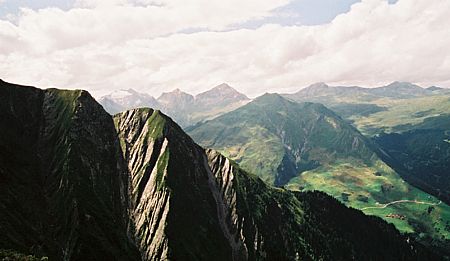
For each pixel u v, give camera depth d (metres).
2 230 164.50
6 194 189.12
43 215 196.25
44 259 144.12
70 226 189.75
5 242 158.25
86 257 173.75
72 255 173.75
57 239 186.12
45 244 177.38
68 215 195.12
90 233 184.75
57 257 175.38
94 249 178.62
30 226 182.38
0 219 170.50
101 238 187.00
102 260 176.62
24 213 188.25
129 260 190.38
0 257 138.88
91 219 192.25
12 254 144.25
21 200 193.88
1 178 195.25
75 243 178.00
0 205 179.38
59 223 194.00
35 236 178.12
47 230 189.00
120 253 188.50
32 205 196.75
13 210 183.62
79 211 193.50
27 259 142.25
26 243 168.75
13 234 167.75
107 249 182.75
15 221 177.00
